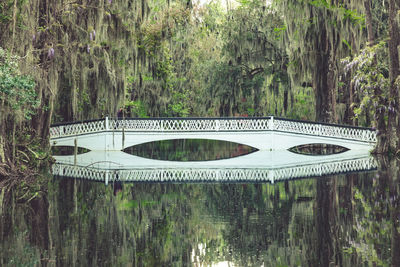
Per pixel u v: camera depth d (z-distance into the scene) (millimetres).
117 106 25594
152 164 23828
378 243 8617
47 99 22891
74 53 22078
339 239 8953
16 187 15836
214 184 16625
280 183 16609
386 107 27312
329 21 28250
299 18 28578
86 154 29125
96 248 8469
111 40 24500
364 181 16719
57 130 30688
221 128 30797
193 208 12188
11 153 18484
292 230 9680
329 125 30766
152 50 29422
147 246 8570
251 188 15547
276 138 30656
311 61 29156
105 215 11352
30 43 18125
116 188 15734
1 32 17156
